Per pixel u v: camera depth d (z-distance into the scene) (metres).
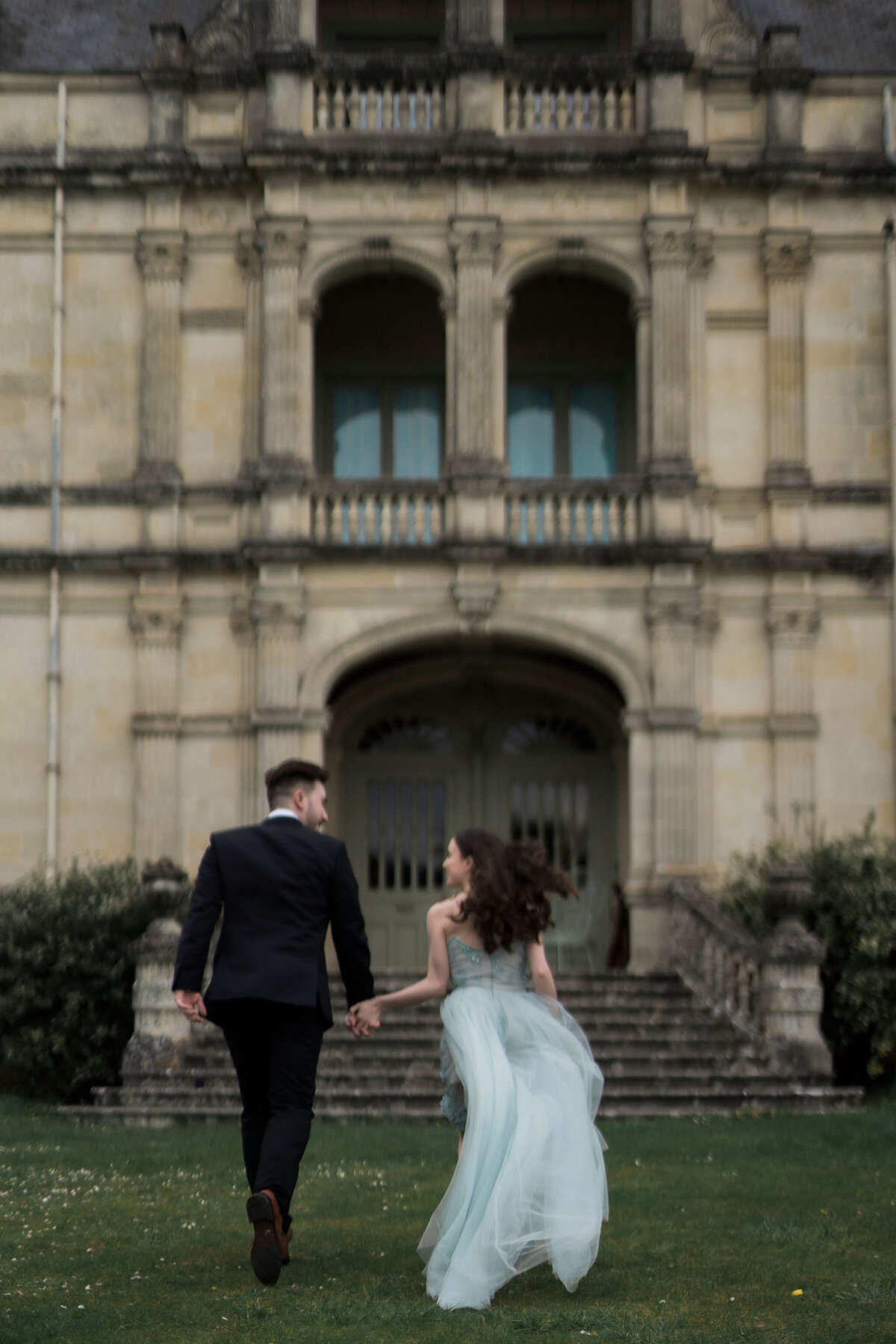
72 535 20.03
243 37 20.88
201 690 19.78
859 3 22.55
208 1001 6.66
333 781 22.12
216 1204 8.98
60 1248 7.57
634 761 19.48
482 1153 6.35
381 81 20.75
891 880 16.72
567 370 22.33
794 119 20.62
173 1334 5.73
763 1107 14.77
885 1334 5.71
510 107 20.70
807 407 20.39
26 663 19.83
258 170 20.22
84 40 21.77
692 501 20.08
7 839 19.53
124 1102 14.95
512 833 22.33
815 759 19.78
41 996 16.73
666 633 19.61
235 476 20.17
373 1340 5.59
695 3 20.84
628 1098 14.83
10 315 20.39
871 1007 16.17
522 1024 6.77
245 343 20.36
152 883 15.94
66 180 20.48
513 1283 6.65
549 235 20.33
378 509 19.94
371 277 21.27
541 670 21.97
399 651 20.92
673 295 20.17
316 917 6.82
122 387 20.31
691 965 17.81
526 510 19.95
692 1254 7.32
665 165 20.23
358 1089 15.14
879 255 20.66
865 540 20.19
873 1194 9.12
